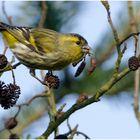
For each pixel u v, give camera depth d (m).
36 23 10.87
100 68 10.22
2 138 9.18
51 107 7.89
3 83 7.72
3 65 8.12
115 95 10.28
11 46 10.84
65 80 10.11
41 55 11.02
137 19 10.19
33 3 10.45
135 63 6.90
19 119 9.70
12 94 7.66
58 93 10.05
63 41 11.37
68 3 10.42
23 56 10.90
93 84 10.09
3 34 10.80
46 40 11.14
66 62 11.58
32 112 9.84
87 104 6.93
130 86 10.30
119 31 10.73
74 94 10.08
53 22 10.66
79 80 10.12
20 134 9.46
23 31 10.85
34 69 11.31
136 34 6.91
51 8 10.35
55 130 7.07
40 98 9.95
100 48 10.41
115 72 6.94
